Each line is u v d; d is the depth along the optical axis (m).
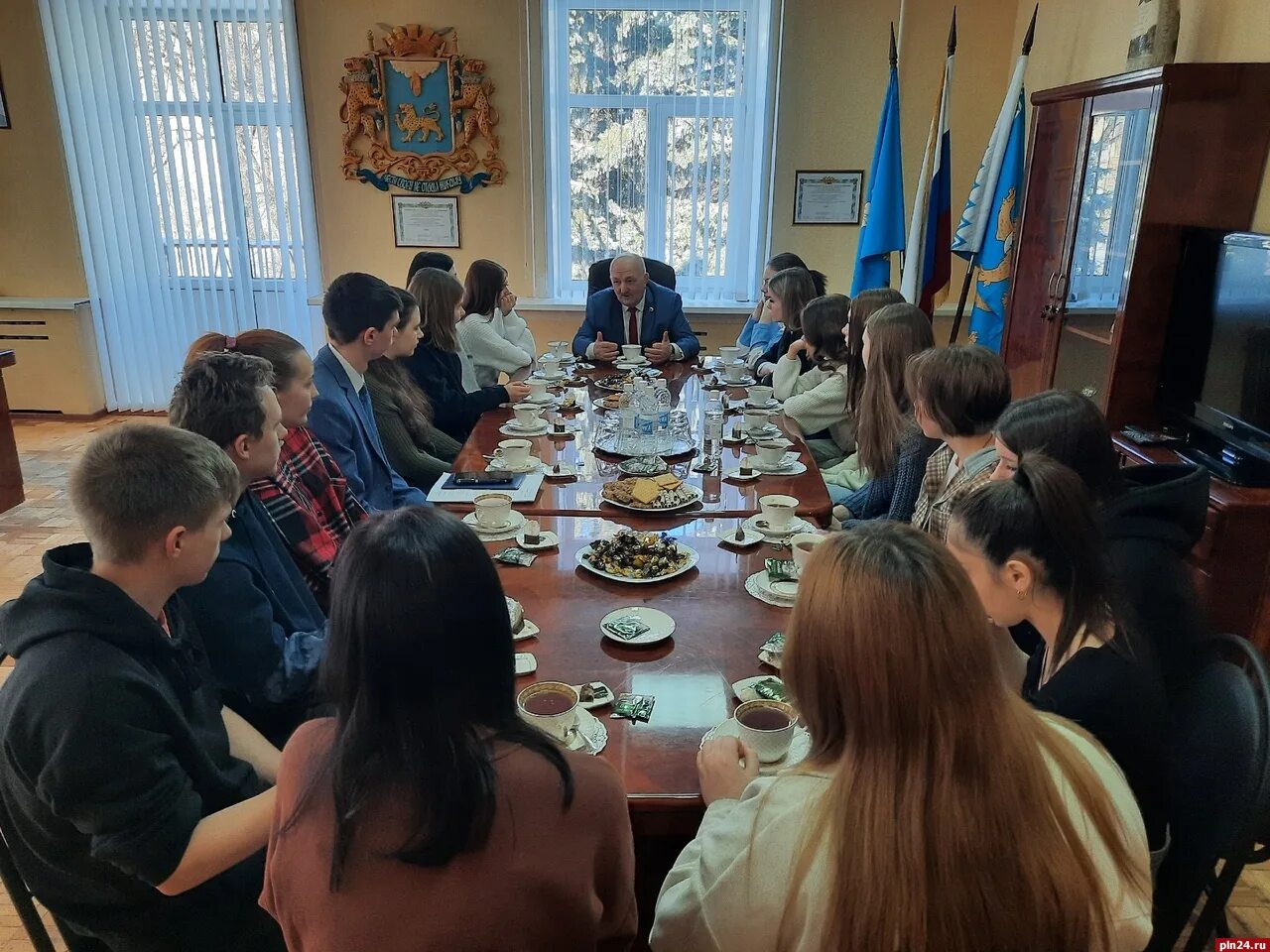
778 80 4.86
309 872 0.77
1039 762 0.75
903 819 0.71
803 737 1.25
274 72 4.96
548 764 0.80
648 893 1.41
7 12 4.89
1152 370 3.00
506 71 4.91
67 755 0.95
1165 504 1.40
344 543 0.78
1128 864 0.81
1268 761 1.02
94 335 5.47
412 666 0.74
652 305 4.28
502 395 3.28
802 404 3.01
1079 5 4.09
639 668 1.44
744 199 5.11
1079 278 3.37
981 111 4.90
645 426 2.67
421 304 3.19
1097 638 1.11
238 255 5.30
